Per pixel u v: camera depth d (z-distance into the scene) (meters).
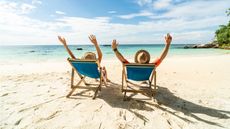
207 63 8.86
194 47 45.56
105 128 2.19
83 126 2.23
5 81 4.66
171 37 2.88
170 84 4.52
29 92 3.65
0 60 12.45
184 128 2.23
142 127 2.24
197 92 3.80
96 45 3.13
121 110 2.77
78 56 18.95
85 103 3.05
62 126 2.23
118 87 4.17
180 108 2.89
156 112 2.72
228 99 3.35
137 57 3.45
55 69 7.14
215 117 2.57
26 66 8.22
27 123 2.30
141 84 4.50
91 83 4.54
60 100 3.18
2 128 2.16
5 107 2.81
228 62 8.98
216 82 4.73
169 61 10.30
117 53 3.10
